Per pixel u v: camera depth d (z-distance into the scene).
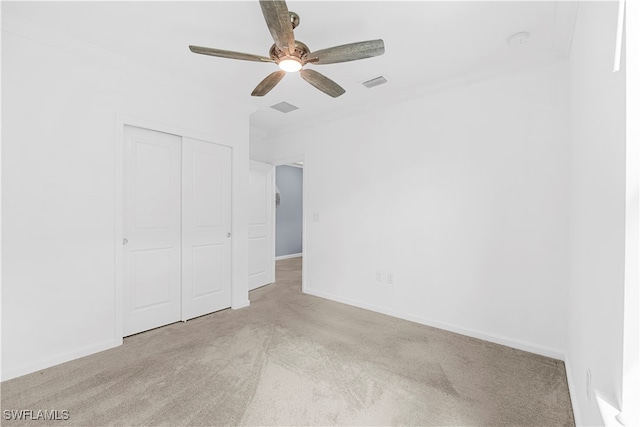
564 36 2.01
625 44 0.86
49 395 1.75
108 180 2.39
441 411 1.63
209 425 1.51
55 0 1.75
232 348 2.38
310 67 2.54
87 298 2.27
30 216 2.02
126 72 2.50
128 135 2.60
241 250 3.51
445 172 2.83
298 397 1.75
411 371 2.04
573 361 1.77
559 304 2.24
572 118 2.00
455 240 2.77
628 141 0.84
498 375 2.00
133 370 2.04
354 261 3.58
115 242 2.43
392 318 3.13
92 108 2.31
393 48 2.24
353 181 3.59
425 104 2.97
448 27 1.98
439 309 2.87
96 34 2.10
